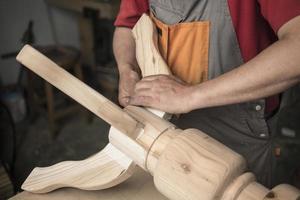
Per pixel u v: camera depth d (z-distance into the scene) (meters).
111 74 2.26
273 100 0.83
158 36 0.76
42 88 2.14
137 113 0.59
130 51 0.85
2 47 2.24
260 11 0.68
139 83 0.67
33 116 2.18
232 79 0.56
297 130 1.29
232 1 0.66
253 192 0.45
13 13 2.21
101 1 1.88
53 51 2.05
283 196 0.45
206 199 0.45
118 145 0.58
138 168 0.71
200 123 0.85
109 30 2.36
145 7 0.87
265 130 0.83
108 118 0.56
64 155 1.93
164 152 0.50
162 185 0.50
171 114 0.62
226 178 0.46
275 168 0.95
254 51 0.72
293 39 0.52
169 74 0.68
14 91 2.22
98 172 0.63
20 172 1.81
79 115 2.21
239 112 0.81
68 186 0.66
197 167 0.47
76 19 2.51
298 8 0.54
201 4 0.69
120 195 0.66
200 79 0.76
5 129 2.10
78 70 2.04
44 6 2.33
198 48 0.73
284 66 0.52
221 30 0.70
